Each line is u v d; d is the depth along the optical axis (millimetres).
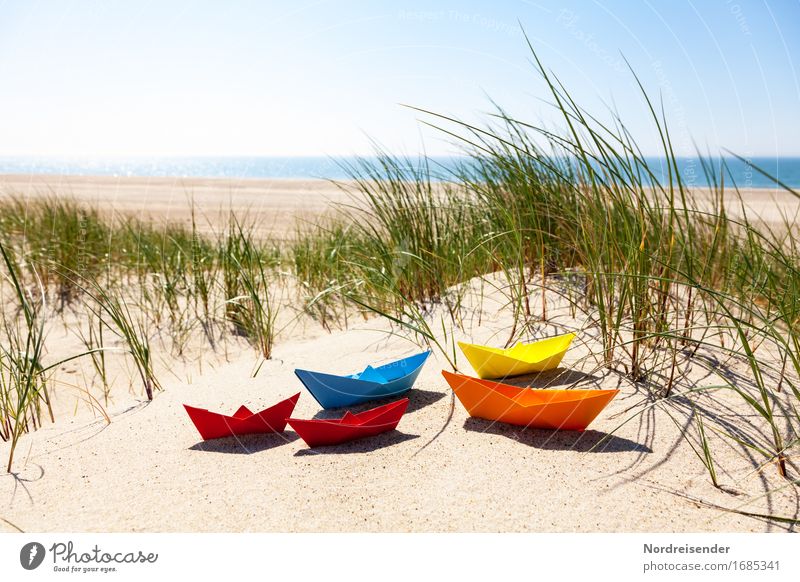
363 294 3666
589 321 2449
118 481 1603
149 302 4066
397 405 1752
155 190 19703
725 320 2379
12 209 5777
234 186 22234
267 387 2287
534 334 2473
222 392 2268
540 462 1569
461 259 3154
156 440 1846
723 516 1342
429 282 3346
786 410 1749
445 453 1638
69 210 5156
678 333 2160
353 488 1494
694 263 2346
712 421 1716
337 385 1946
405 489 1481
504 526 1338
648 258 2059
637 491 1436
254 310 3568
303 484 1524
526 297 2654
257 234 6328
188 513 1434
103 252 4930
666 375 2018
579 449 1622
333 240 4641
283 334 3486
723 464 1526
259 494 1491
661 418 1749
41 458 1779
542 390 1759
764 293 2146
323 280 4195
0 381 2711
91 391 2891
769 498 1394
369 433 1736
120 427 1984
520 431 1738
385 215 3469
